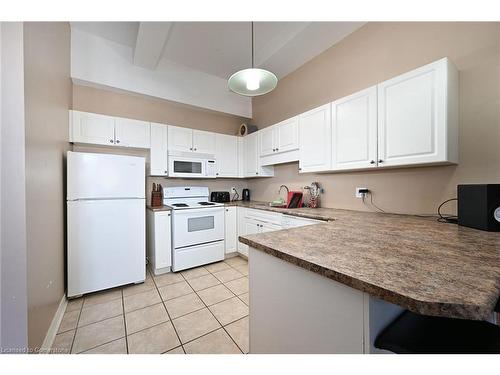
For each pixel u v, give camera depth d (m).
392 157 1.65
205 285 2.29
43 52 1.44
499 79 1.39
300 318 0.80
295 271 0.82
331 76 2.51
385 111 1.69
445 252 0.80
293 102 3.05
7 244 1.09
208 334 1.51
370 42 2.11
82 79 2.45
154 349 1.37
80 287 1.97
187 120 3.39
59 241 1.78
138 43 2.30
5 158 1.09
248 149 3.54
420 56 1.76
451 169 1.58
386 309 0.67
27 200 1.14
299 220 2.10
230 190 3.88
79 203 1.99
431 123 1.44
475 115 1.47
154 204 2.90
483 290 0.51
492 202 1.14
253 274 1.03
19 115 1.11
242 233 3.11
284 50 2.59
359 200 2.21
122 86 2.68
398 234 1.11
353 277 0.59
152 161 2.82
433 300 0.47
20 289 1.11
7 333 1.09
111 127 2.55
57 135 1.79
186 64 3.13
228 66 3.17
